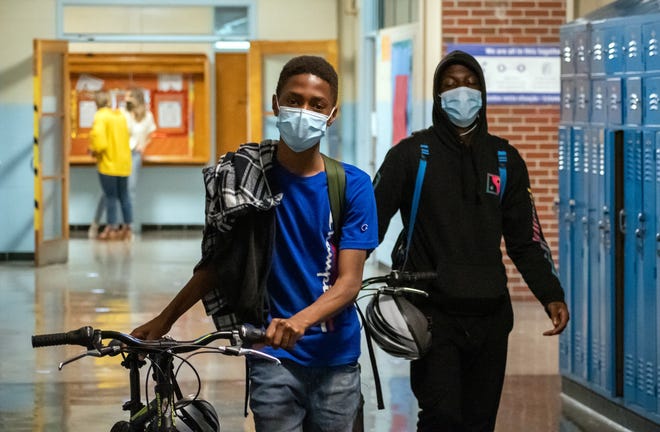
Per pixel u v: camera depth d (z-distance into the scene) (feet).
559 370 28.12
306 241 13.19
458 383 15.98
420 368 16.16
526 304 41.19
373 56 54.90
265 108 60.39
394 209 16.42
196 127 68.23
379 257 52.49
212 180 13.08
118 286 45.03
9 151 54.39
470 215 16.22
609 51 23.76
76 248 59.52
